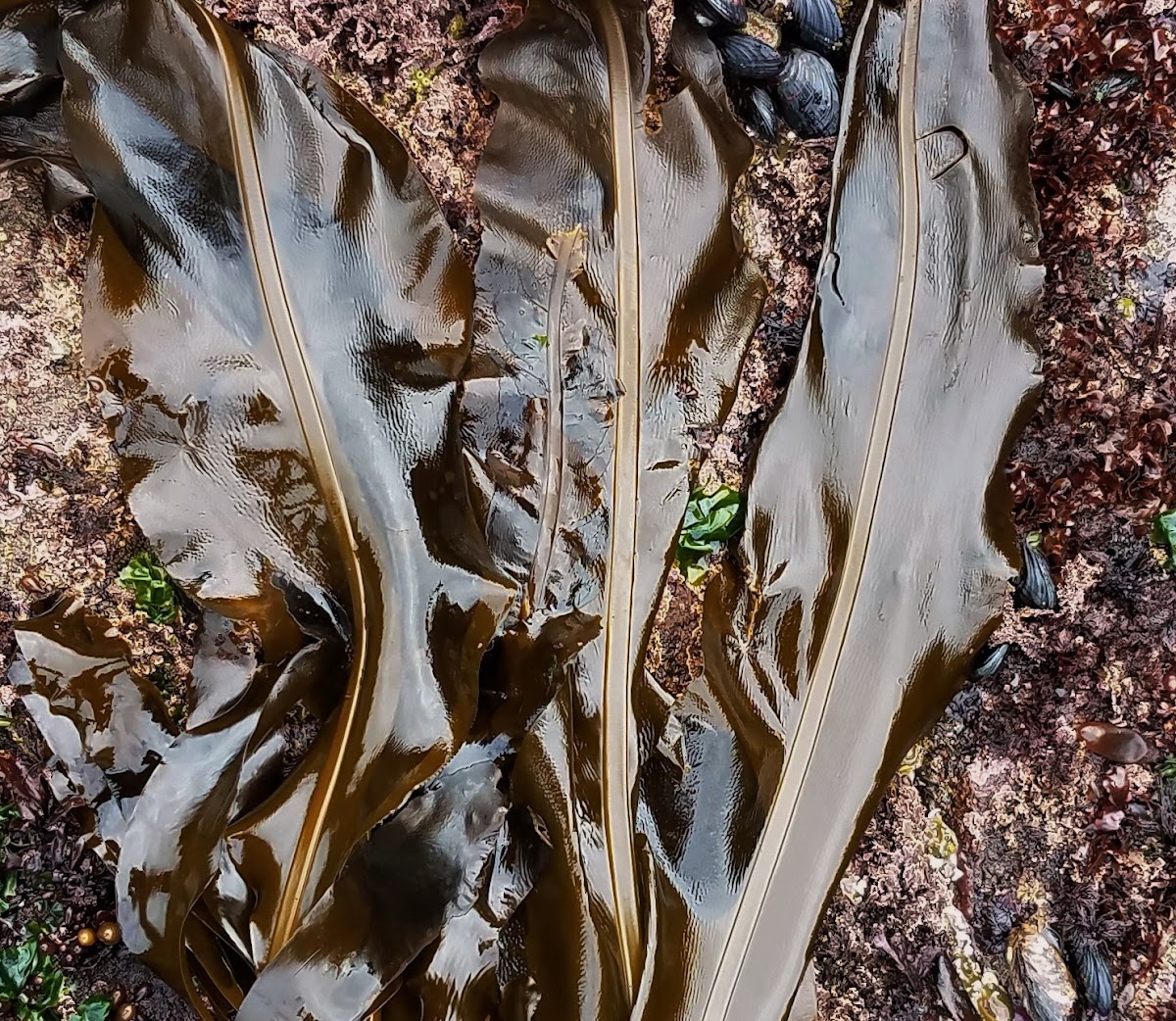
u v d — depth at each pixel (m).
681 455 0.51
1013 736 0.59
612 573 0.50
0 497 0.50
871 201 0.53
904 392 0.53
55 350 0.50
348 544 0.45
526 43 0.51
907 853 0.58
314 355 0.46
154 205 0.45
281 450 0.46
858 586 0.52
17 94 0.46
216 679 0.49
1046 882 0.59
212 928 0.47
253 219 0.45
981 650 0.58
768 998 0.49
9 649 0.50
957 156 0.53
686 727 0.51
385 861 0.45
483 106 0.53
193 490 0.46
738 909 0.50
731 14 0.53
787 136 0.56
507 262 0.50
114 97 0.45
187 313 0.46
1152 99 0.57
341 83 0.52
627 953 0.48
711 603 0.53
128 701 0.49
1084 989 0.59
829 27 0.55
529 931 0.48
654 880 0.49
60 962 0.50
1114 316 0.58
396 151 0.48
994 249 0.54
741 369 0.53
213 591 0.46
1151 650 0.59
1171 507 0.59
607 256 0.50
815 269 0.56
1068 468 0.59
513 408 0.50
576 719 0.49
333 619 0.46
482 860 0.46
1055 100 0.58
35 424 0.50
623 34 0.50
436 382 0.47
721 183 0.52
